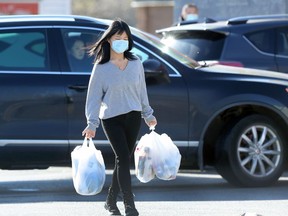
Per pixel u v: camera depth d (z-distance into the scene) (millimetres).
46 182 31859
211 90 28828
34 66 28281
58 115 27969
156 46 29328
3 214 24750
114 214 23719
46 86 27938
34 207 26016
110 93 22703
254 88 29172
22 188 30344
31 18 29062
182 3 60219
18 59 28328
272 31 36000
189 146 28719
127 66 22766
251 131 29297
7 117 27703
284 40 36125
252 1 55000
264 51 35625
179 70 28938
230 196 27859
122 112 22750
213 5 57656
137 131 23219
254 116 29281
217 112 28828
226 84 29047
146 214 24641
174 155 23484
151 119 23516
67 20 28953
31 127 27859
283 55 35906
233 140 29016
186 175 33469
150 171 23422
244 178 29219
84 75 28281
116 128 22797
